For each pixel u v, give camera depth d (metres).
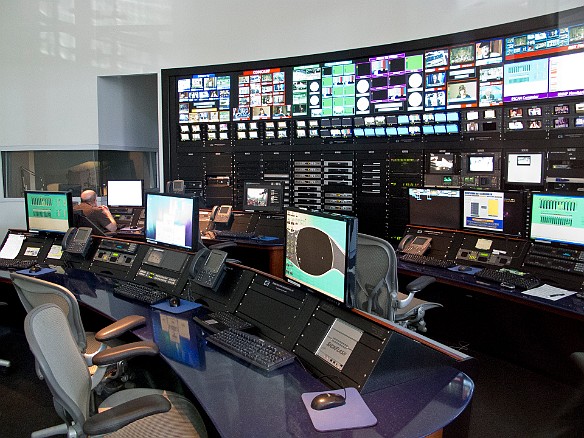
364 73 5.32
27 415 2.96
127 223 5.99
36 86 7.13
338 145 5.57
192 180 6.39
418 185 5.12
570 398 3.06
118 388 3.21
